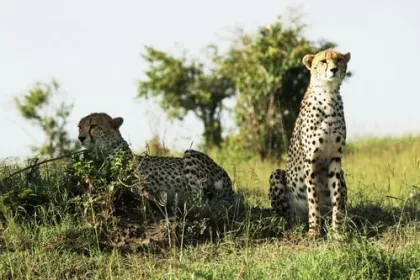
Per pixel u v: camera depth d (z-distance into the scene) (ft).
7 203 43.70
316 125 45.50
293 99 102.37
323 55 45.50
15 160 48.98
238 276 36.65
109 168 45.29
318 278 36.19
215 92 126.41
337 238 41.91
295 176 47.62
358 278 36.45
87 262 40.09
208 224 44.39
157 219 44.88
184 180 49.14
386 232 44.78
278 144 99.76
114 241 42.75
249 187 57.72
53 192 44.57
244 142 99.96
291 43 106.32
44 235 41.60
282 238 44.57
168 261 40.42
